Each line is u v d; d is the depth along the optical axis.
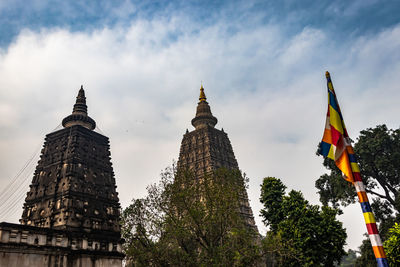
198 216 36.44
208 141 94.38
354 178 16.41
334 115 17.67
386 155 59.12
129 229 38.91
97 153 64.62
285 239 40.38
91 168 61.16
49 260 44.66
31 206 56.84
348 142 17.09
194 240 39.06
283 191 49.25
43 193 56.66
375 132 61.25
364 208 15.69
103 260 51.72
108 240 54.31
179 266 35.19
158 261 35.91
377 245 14.77
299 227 41.06
